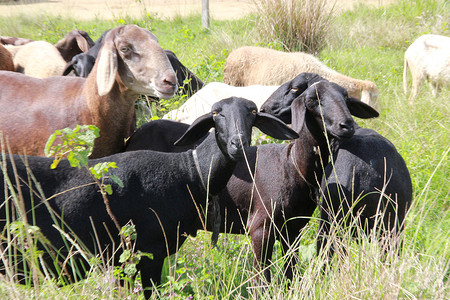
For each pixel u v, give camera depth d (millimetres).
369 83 8391
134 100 5270
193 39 13961
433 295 3535
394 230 4102
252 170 4727
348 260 3791
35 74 7934
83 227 3770
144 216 3893
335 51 12211
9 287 3219
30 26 15016
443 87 10023
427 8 14773
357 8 16266
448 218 5043
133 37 4988
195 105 6531
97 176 3555
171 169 4043
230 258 4684
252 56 9352
